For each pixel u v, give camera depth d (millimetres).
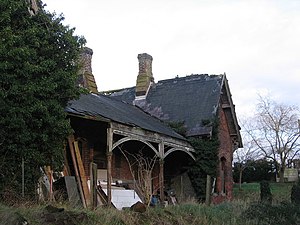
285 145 44906
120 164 21406
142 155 22109
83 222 10352
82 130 18516
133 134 18250
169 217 13461
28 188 12633
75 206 12656
